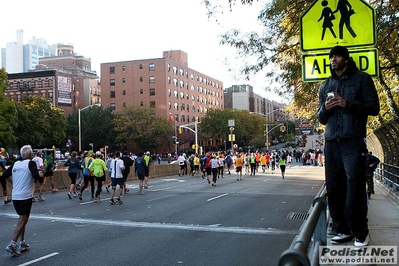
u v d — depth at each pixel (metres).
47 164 18.95
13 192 7.61
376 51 6.00
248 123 93.88
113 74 89.06
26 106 66.38
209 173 25.44
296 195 17.69
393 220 9.09
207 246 7.93
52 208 13.66
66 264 6.79
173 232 9.36
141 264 6.74
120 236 8.98
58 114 70.31
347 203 4.36
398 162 15.53
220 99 119.19
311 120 17.16
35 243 8.37
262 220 10.92
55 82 96.31
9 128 48.03
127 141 83.50
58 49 135.25
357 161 4.25
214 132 87.50
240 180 28.38
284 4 11.85
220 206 13.91
